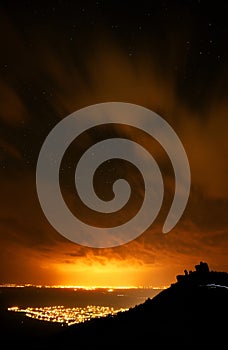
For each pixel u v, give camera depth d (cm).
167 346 3178
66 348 3909
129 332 3825
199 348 2997
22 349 4684
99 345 3666
